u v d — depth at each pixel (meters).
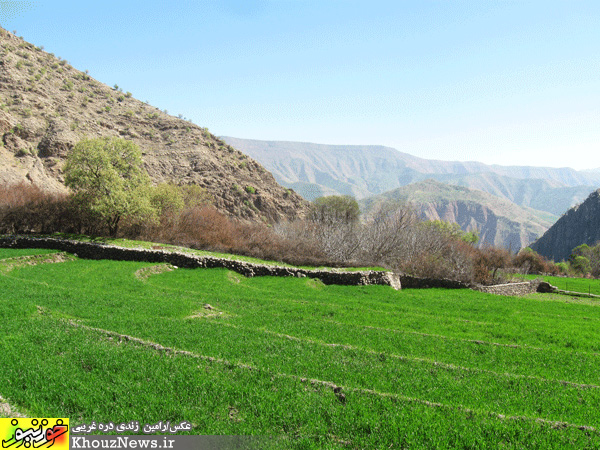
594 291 40.56
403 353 11.96
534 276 50.34
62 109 73.56
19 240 29.72
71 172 33.06
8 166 52.53
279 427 7.02
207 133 93.56
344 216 56.38
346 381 9.23
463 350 12.61
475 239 68.19
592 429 7.35
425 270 35.31
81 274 22.02
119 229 35.97
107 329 12.05
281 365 9.93
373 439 6.70
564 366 11.76
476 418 7.57
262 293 21.41
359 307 18.81
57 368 8.71
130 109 91.69
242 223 48.19
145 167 71.94
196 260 27.83
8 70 72.38
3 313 12.66
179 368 9.17
